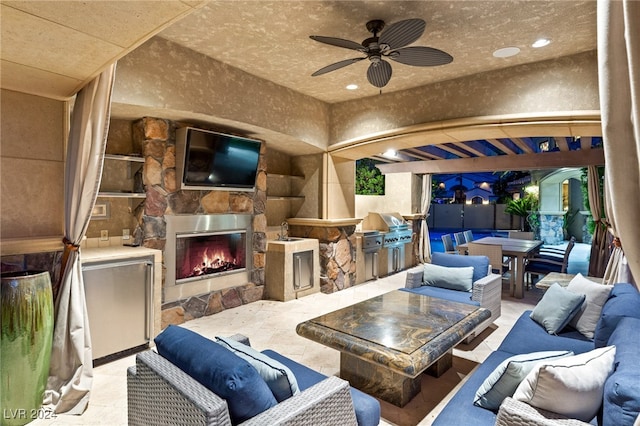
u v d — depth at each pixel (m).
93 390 2.62
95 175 2.59
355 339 2.37
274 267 5.13
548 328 2.79
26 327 2.22
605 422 1.31
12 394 2.19
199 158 4.05
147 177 3.75
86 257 2.89
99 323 2.96
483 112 4.09
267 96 4.41
